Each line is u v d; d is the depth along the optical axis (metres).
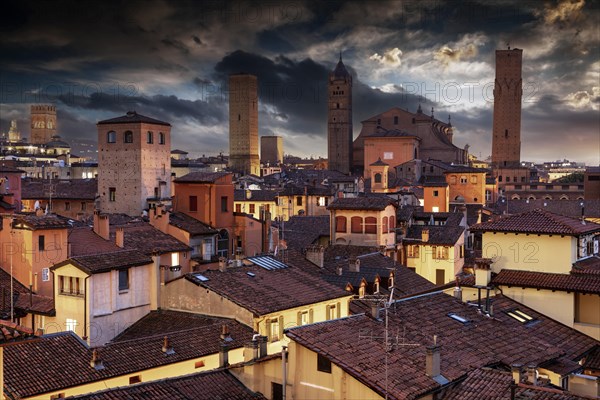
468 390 34.22
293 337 35.69
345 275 70.38
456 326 42.78
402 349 36.72
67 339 46.53
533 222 53.25
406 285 75.12
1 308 58.84
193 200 85.25
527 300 50.62
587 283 48.91
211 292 55.09
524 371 36.06
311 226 107.94
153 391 36.34
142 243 73.88
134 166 118.25
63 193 128.00
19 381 41.22
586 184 184.75
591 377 39.59
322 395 34.81
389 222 99.38
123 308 56.44
